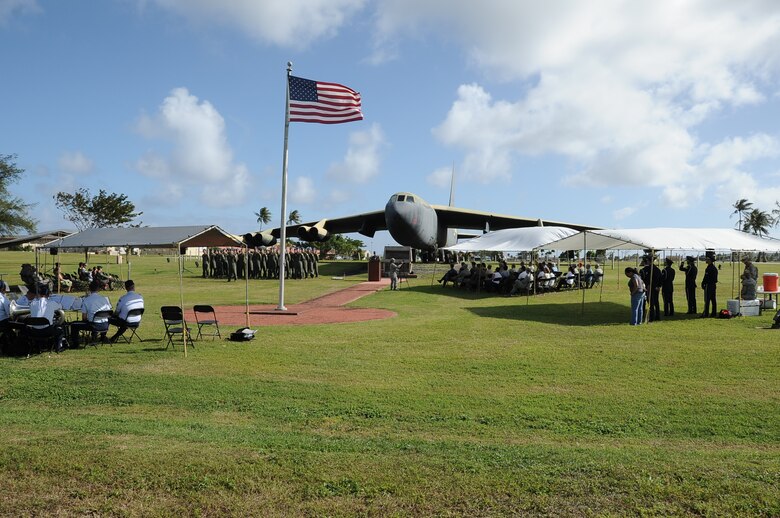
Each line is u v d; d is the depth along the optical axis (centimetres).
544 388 792
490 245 2289
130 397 745
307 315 1641
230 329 1349
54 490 419
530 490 420
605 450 530
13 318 1083
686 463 481
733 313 1542
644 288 1412
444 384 813
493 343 1145
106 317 1138
